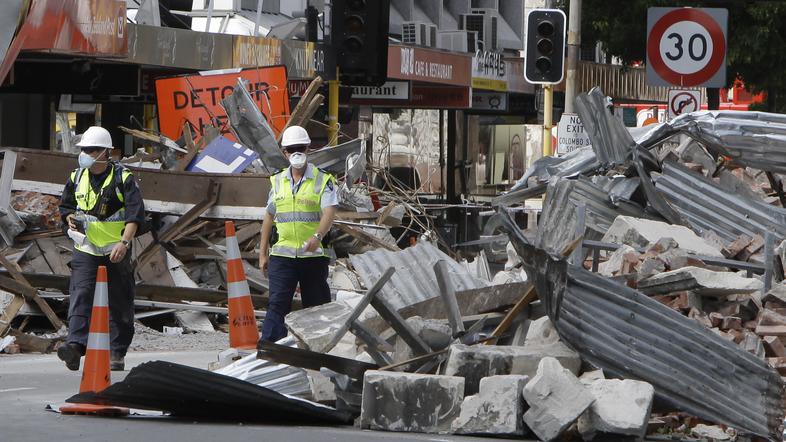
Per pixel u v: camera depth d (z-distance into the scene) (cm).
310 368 1958
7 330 3222
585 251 2778
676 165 3100
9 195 3462
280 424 1961
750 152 3178
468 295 2138
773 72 6856
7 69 3669
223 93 4712
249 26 7469
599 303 1909
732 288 2178
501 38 10919
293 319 2109
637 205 3023
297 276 2573
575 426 1817
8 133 5709
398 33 9694
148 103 6025
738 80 7325
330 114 4650
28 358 3045
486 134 9406
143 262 3628
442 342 2002
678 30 4038
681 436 1939
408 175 8744
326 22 5975
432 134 9350
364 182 4906
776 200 3250
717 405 1916
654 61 4062
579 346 1900
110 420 1970
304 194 2556
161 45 5022
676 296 2219
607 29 6988
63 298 3397
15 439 1753
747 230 3016
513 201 3519
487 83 7781
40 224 3488
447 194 8131
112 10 4594
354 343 2144
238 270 2895
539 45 4259
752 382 1933
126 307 2614
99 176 2562
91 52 4516
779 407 1944
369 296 1978
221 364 2448
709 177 3238
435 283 2722
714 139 3186
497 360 1892
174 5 7269
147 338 3391
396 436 1827
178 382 1931
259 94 4681
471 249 5503
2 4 3616
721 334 2136
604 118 3173
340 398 1972
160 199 3691
